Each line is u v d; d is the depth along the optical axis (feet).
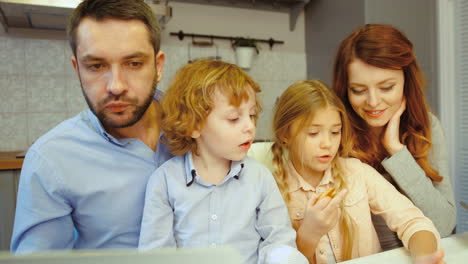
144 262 0.90
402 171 3.15
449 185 3.50
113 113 2.21
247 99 2.35
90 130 2.56
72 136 2.52
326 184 3.02
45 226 2.39
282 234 2.41
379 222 3.26
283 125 2.97
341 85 3.36
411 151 3.46
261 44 8.70
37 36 7.18
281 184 3.10
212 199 2.45
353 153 3.31
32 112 7.22
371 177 3.02
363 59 3.00
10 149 7.13
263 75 8.73
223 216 2.44
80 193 2.44
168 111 2.53
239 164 2.53
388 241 3.24
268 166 3.41
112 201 2.53
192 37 8.13
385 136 3.35
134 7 2.15
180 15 8.04
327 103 2.75
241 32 8.52
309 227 2.52
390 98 3.07
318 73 8.60
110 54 2.06
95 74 2.14
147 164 2.66
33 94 7.21
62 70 7.36
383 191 2.92
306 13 9.02
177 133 2.46
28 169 2.39
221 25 8.35
